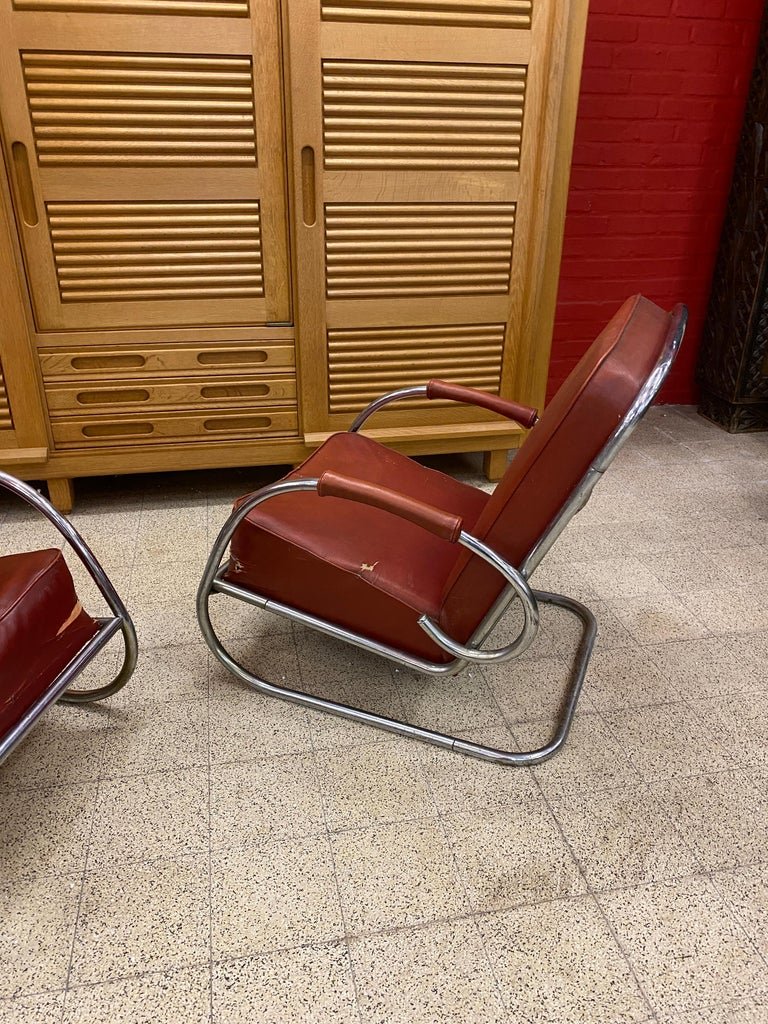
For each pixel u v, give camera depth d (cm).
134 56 195
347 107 208
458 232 230
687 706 167
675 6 278
